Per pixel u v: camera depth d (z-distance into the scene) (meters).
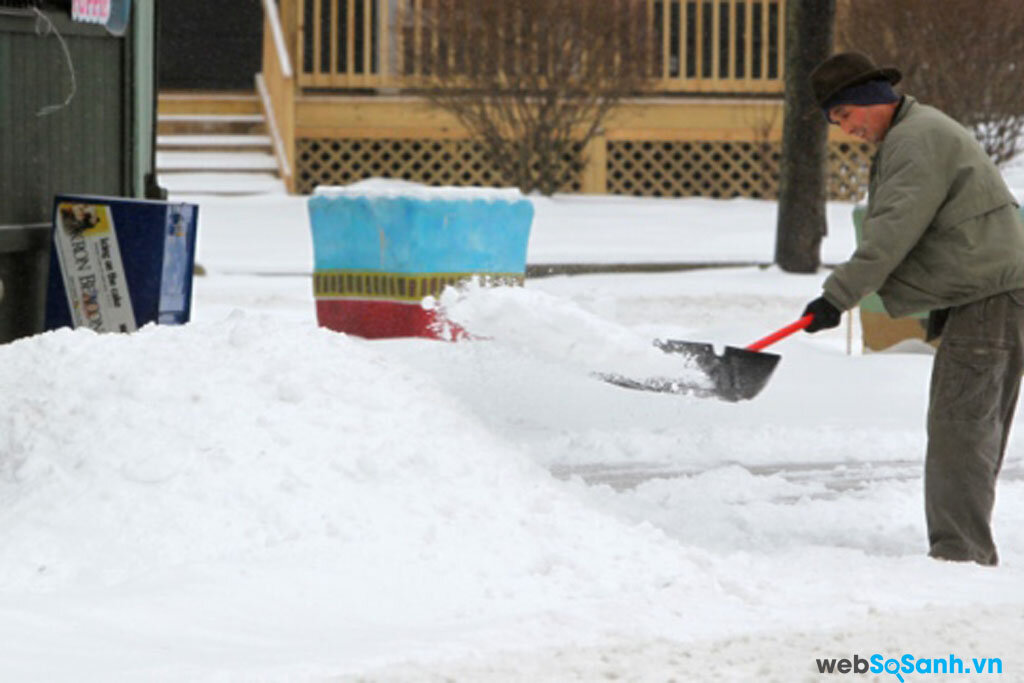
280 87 65.25
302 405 16.00
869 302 33.31
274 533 14.45
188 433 15.34
